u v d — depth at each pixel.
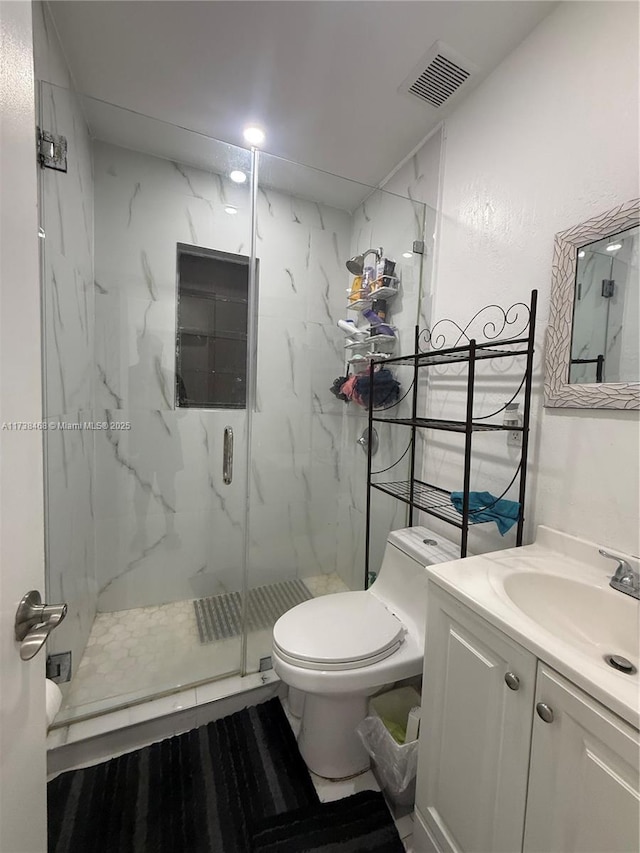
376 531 2.05
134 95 1.52
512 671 0.73
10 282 0.46
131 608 1.96
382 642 1.17
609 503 0.99
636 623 0.83
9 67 0.45
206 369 2.01
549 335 1.13
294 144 1.78
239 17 1.17
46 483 1.28
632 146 0.94
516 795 0.72
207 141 1.72
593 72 1.02
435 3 1.11
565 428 1.10
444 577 0.94
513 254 1.27
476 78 1.38
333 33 1.22
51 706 0.82
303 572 2.30
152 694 1.42
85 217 1.63
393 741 1.10
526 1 1.10
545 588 0.96
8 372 0.45
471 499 1.26
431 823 0.96
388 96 1.47
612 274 0.98
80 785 1.15
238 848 1.00
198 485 2.05
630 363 0.95
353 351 2.21
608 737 0.56
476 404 1.44
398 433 1.88
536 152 1.19
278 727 1.39
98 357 1.81
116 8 1.16
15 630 0.47
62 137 1.32
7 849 0.45
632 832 0.53
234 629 1.84
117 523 1.91
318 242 2.16
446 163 1.58
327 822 1.07
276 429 2.18
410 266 1.79
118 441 1.88
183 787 1.16
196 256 1.94
